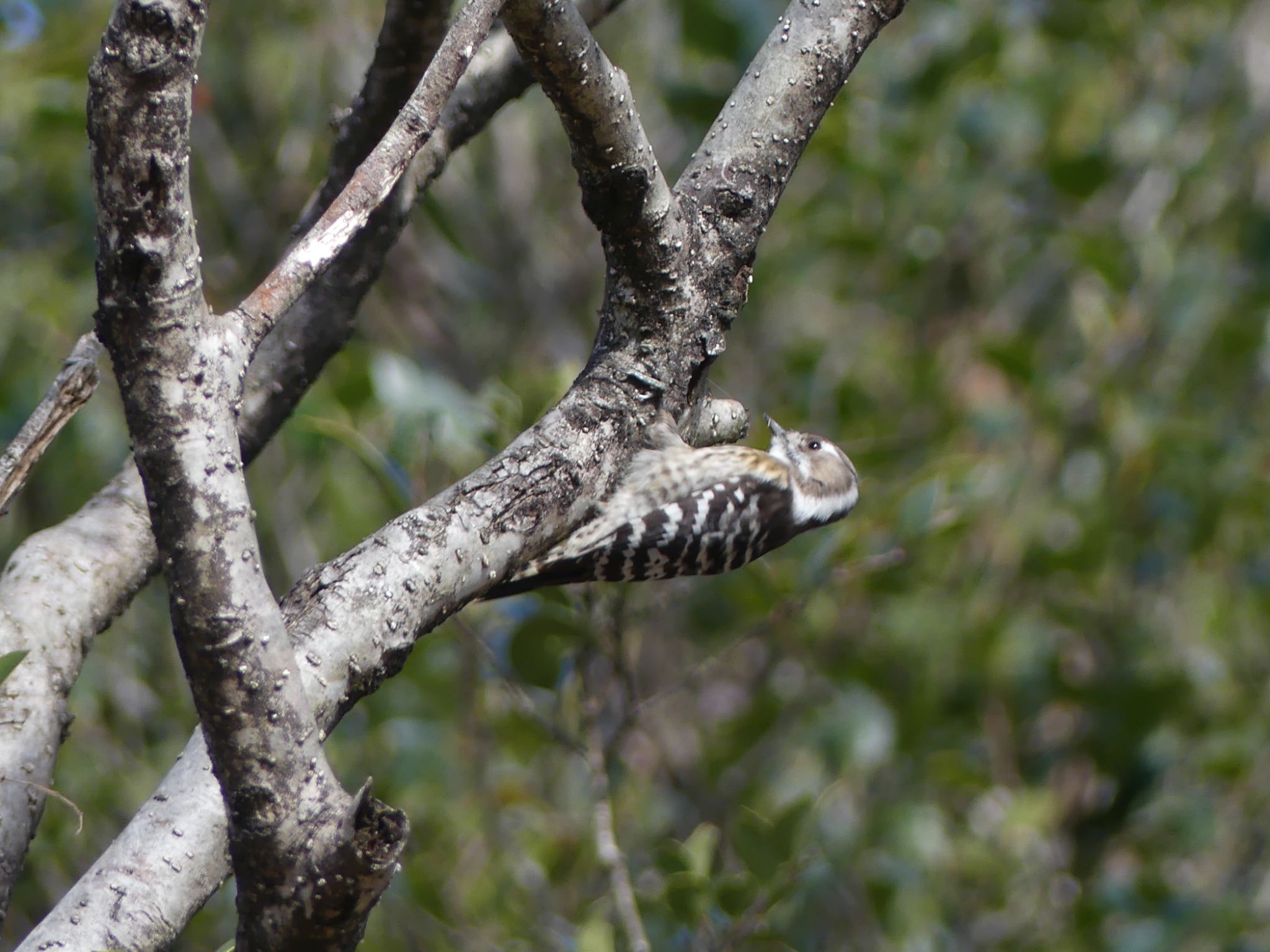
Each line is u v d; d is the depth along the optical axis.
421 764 10.87
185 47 3.49
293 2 13.20
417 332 14.22
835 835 10.66
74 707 11.17
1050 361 13.98
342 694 4.50
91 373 4.48
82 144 12.45
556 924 10.06
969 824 12.12
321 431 8.37
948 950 11.48
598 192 5.50
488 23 4.19
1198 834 12.38
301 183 13.09
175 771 4.66
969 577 12.17
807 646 11.99
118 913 4.30
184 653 3.70
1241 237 13.77
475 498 5.10
